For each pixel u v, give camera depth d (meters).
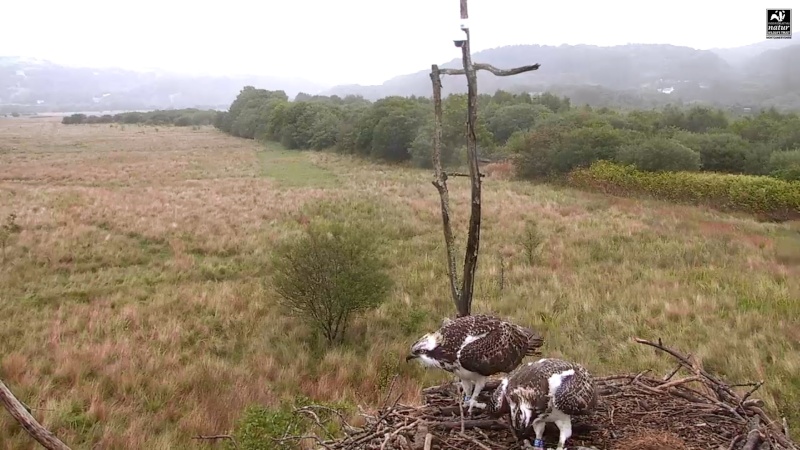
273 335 11.16
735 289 13.15
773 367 8.88
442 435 4.79
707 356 9.42
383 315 12.09
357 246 11.07
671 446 4.49
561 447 4.38
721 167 36.09
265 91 104.94
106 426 7.42
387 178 37.59
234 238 19.16
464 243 18.45
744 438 4.66
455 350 4.86
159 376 9.09
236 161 49.41
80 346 10.14
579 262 16.27
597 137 36.09
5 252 16.20
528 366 4.70
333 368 9.67
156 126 114.38
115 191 30.03
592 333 11.02
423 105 56.81
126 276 15.15
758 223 23.44
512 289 13.60
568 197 28.98
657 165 32.75
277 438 6.22
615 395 5.36
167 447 7.10
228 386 8.88
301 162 49.84
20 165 42.69
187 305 12.69
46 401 7.91
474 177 6.42
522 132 46.53
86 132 89.38
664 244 18.03
